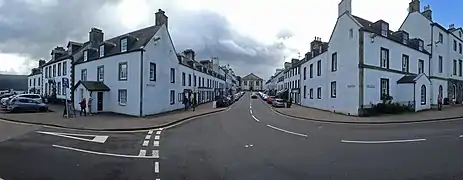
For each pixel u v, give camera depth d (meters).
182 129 16.45
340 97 27.25
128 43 26.64
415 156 8.95
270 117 24.58
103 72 29.00
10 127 16.19
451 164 7.89
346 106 26.16
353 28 25.48
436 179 6.63
